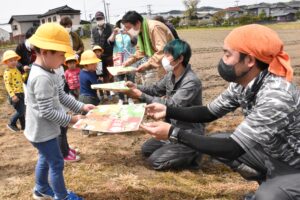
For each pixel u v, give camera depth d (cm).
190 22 6931
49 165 310
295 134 225
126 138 520
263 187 247
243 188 356
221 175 389
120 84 404
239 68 222
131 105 298
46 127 297
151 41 499
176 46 369
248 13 8019
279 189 236
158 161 399
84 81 490
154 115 303
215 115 289
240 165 300
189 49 376
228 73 226
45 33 284
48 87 286
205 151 229
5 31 6838
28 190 366
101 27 761
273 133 217
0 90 968
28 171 416
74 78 650
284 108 212
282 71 216
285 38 2406
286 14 7475
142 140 510
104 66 769
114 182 374
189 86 376
